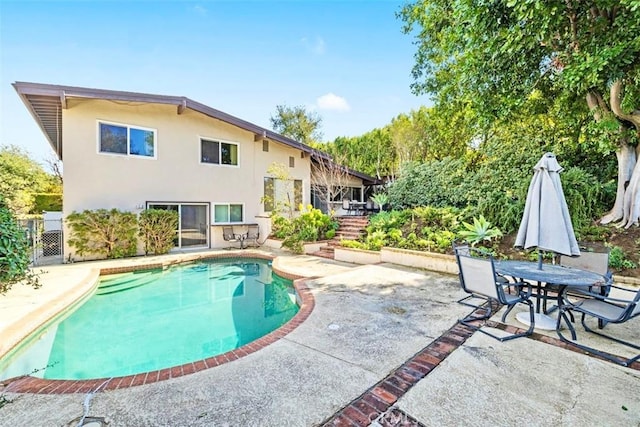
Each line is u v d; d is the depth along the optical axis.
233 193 13.55
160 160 11.55
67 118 9.75
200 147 12.59
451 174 11.61
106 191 10.40
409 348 3.65
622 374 3.05
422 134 21.00
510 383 2.90
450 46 9.30
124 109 10.73
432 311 4.95
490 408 2.54
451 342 3.80
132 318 6.07
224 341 5.09
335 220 13.93
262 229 13.80
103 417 2.48
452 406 2.57
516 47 5.44
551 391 2.77
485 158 11.98
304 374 3.09
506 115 6.96
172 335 5.32
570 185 8.10
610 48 4.64
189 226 12.38
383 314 4.82
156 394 2.78
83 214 9.74
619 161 7.68
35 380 3.11
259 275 9.41
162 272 9.59
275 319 6.05
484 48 6.12
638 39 4.45
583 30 5.38
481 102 6.87
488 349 3.61
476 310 4.92
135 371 4.17
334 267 9.02
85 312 6.35
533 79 6.79
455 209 10.39
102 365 4.32
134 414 2.51
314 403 2.63
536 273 4.21
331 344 3.78
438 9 10.84
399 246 9.43
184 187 12.16
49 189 21.02
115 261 9.79
